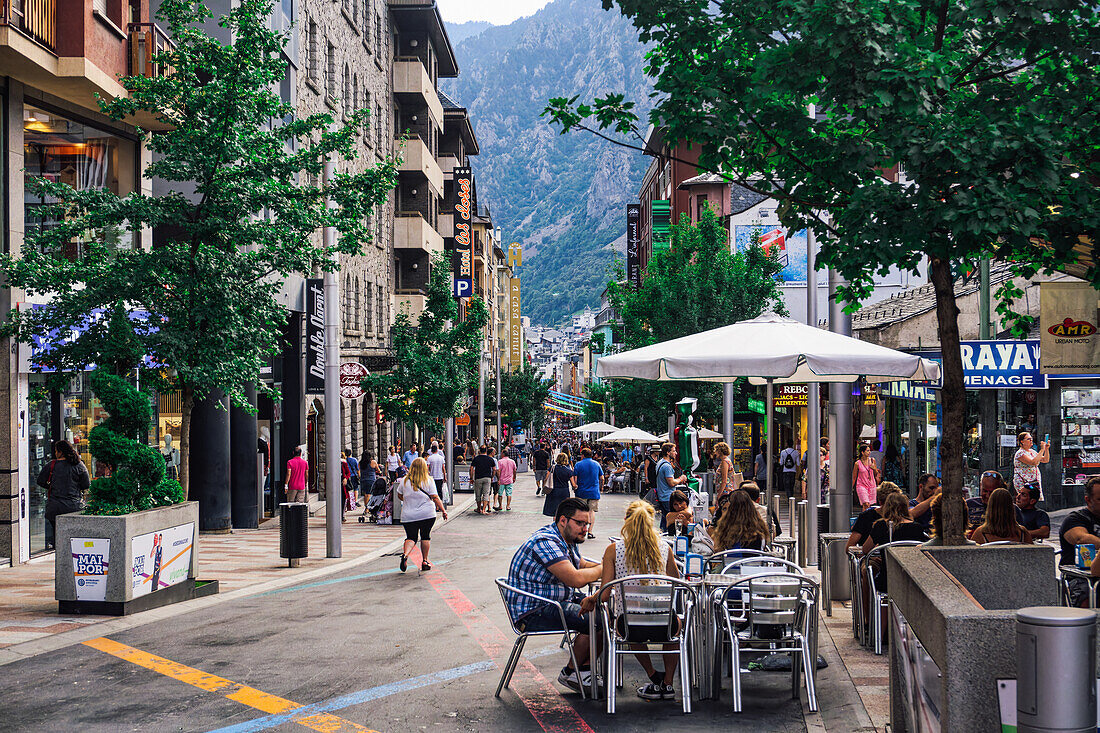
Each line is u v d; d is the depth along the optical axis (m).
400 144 45.78
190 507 13.01
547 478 40.03
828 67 7.17
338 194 14.35
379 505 27.48
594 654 8.02
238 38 13.73
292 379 30.52
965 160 6.80
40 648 9.82
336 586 14.45
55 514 15.05
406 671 8.93
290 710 7.64
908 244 7.08
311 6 32.53
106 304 13.28
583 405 110.62
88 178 17.80
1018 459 18.81
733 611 8.95
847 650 9.66
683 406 31.67
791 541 12.22
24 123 16.17
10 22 14.39
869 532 10.60
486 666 9.15
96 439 11.87
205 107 13.55
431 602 12.84
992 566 6.11
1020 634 4.02
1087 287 15.95
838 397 15.38
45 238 13.44
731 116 7.89
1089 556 9.67
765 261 39.00
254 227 13.44
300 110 30.77
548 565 8.21
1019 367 20.50
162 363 13.55
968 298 23.64
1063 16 6.89
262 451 27.62
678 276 38.66
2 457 15.65
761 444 41.38
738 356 10.78
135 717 7.45
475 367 35.75
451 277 35.62
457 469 40.94
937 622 4.60
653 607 7.77
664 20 7.96
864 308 33.69
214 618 11.59
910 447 26.95
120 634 10.56
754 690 8.34
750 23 7.71
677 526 12.96
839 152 7.61
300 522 16.69
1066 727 3.89
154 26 17.89
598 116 8.35
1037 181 6.88
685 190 62.41
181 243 13.56
